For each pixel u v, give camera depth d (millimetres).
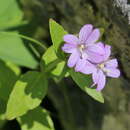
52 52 150
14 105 150
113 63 138
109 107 174
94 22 157
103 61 136
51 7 175
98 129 181
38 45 180
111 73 137
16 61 177
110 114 176
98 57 134
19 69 178
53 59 151
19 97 151
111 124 177
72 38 133
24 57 178
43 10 181
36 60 178
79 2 157
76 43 134
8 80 172
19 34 171
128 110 168
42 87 153
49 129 164
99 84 136
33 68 176
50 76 153
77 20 165
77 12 162
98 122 181
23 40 180
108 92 170
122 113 171
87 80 144
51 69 153
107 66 137
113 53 153
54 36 141
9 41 179
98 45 135
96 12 153
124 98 166
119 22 143
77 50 134
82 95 179
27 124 164
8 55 178
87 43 134
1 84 169
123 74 157
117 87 165
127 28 140
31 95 152
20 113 149
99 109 178
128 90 161
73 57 133
